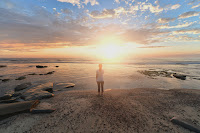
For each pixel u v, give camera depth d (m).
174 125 2.91
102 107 4.09
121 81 9.80
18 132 2.67
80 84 8.82
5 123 3.04
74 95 5.72
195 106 4.16
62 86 7.94
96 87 7.96
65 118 3.33
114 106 4.17
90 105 4.29
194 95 5.58
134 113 3.61
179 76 11.29
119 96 5.45
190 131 2.64
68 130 2.75
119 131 2.70
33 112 3.62
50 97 5.44
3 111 3.37
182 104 4.37
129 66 23.22
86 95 5.68
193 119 3.22
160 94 5.80
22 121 3.14
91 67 21.30
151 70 16.92
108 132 2.67
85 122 3.11
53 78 11.09
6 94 5.71
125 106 4.17
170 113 3.61
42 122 3.10
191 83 9.05
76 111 3.78
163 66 22.98
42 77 11.61
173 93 6.00
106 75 12.65
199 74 13.17
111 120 3.19
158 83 9.09
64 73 14.19
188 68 19.23
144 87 7.94
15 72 15.06
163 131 2.68
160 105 4.29
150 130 2.72
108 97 5.29
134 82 9.45
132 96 5.43
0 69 18.22
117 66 23.23
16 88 7.08
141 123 3.03
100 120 3.20
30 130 2.74
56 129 2.79
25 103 3.94
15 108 3.61
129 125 2.94
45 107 4.06
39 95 5.35
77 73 14.17
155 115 3.48
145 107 4.09
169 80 10.18
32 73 14.23
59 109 3.94
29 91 6.11
